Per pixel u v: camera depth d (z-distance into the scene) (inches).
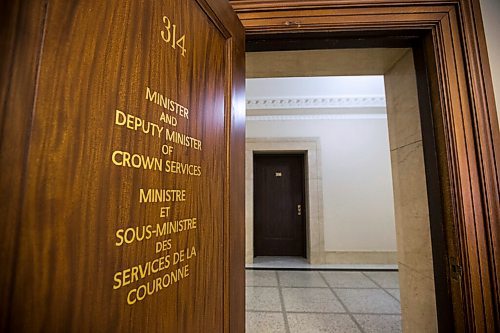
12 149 12.0
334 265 161.8
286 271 150.3
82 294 14.2
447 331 34.9
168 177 21.5
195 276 24.6
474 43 35.7
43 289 12.6
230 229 30.8
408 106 54.1
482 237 32.4
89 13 15.7
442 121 35.6
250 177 175.8
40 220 12.7
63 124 14.0
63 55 14.2
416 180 51.2
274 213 194.7
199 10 27.3
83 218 14.6
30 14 13.1
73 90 14.5
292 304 101.6
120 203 16.9
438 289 37.3
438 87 36.3
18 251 11.9
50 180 13.3
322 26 37.9
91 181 15.1
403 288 57.4
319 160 172.9
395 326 82.8
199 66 26.9
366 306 99.3
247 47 42.3
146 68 19.6
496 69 35.6
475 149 34.0
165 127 21.4
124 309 16.7
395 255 164.4
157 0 21.2
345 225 167.8
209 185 27.8
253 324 84.5
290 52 55.9
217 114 30.0
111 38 16.9
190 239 24.1
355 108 165.6
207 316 26.1
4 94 12.0
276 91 147.3
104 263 15.6
